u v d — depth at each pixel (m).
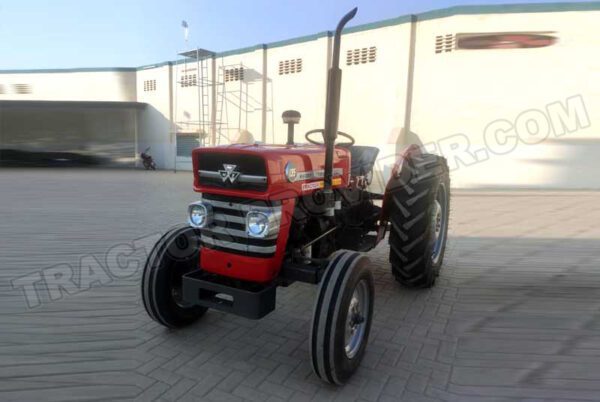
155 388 2.41
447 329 3.13
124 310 3.45
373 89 12.91
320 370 2.32
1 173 16.06
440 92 11.70
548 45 10.60
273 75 15.73
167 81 19.47
